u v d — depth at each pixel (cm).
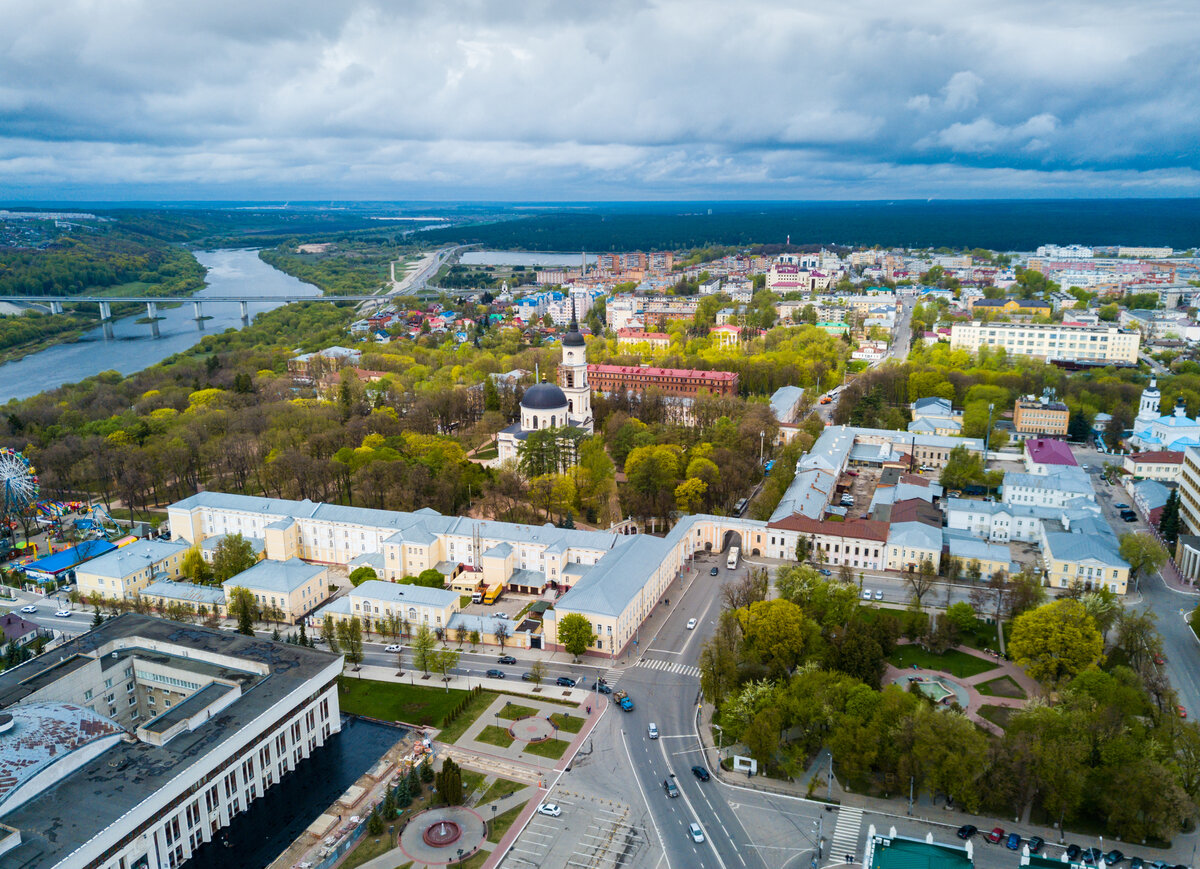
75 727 19562
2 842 16088
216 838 19850
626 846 19350
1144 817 19050
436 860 18962
